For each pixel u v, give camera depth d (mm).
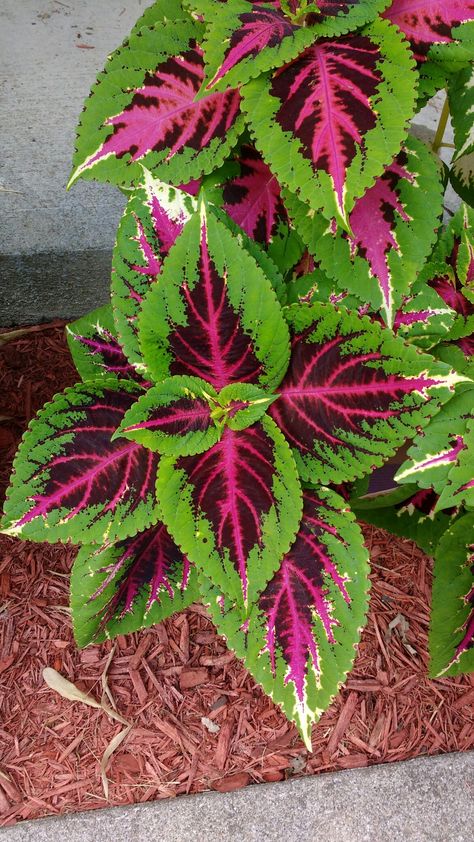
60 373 846
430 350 526
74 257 868
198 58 483
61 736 610
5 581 685
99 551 508
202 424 457
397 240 464
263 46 428
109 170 477
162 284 430
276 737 609
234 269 424
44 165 915
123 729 612
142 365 476
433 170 468
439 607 548
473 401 465
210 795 576
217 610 462
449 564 538
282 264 526
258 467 452
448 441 463
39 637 655
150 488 469
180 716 619
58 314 932
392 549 702
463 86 526
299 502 441
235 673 638
